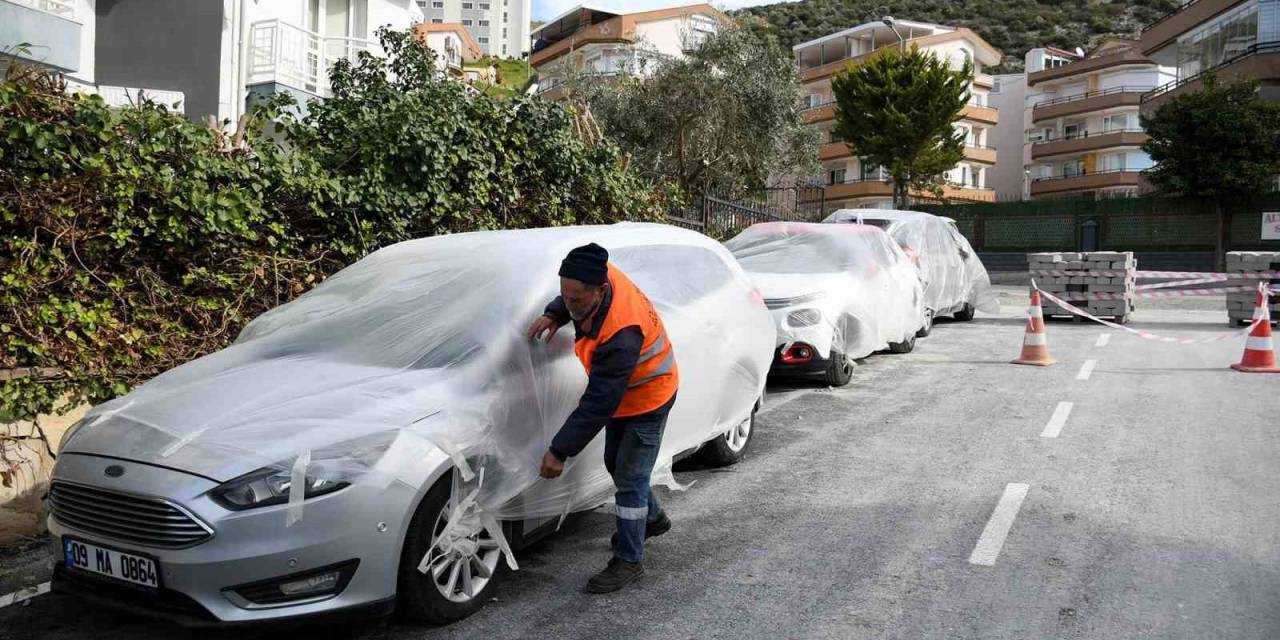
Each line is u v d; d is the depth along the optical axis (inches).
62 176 233.6
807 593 165.3
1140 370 395.9
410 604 146.3
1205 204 1253.7
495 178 364.8
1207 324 573.0
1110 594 161.0
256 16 582.6
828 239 401.1
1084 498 215.9
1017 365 415.8
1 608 167.5
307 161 290.0
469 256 188.7
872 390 360.5
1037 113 2354.8
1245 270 553.6
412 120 316.2
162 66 536.7
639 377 162.4
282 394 150.8
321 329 174.9
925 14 4069.9
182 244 258.4
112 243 245.9
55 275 233.1
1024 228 1428.4
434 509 146.9
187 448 138.9
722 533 199.2
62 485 144.8
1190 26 1402.6
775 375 354.3
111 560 138.0
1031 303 422.9
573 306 154.8
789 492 227.9
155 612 135.0
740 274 242.8
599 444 180.5
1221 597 158.9
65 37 455.2
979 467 245.6
